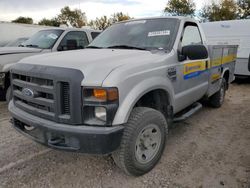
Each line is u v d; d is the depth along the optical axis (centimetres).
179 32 380
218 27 1015
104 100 249
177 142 404
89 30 730
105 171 320
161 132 321
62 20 4481
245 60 933
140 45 376
